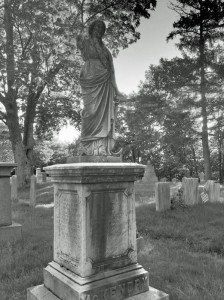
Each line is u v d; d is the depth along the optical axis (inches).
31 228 343.9
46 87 897.5
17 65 708.7
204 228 334.6
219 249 270.7
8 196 303.4
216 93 1042.7
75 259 145.9
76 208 146.2
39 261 222.7
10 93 864.9
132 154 1843.0
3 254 243.6
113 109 202.1
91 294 136.5
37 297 152.6
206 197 509.0
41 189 807.1
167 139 1126.4
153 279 190.4
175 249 266.7
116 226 153.4
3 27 801.6
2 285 184.2
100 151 189.0
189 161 1797.5
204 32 1103.6
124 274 149.9
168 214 403.2
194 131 1093.8
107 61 202.4
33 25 700.0
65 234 154.6
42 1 698.2
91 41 201.3
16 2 705.0
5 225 298.2
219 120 1061.8
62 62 755.4
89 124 195.2
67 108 950.4
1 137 1066.7
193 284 181.9
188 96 1087.0
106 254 148.4
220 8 1058.1
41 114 983.6
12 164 303.4
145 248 264.7
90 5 791.1
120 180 153.6
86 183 142.7
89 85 195.3
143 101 1112.8
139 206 472.1
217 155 1784.0
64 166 146.5
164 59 1097.4
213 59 1085.1
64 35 714.2
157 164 1775.3
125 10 796.6
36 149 1958.7
